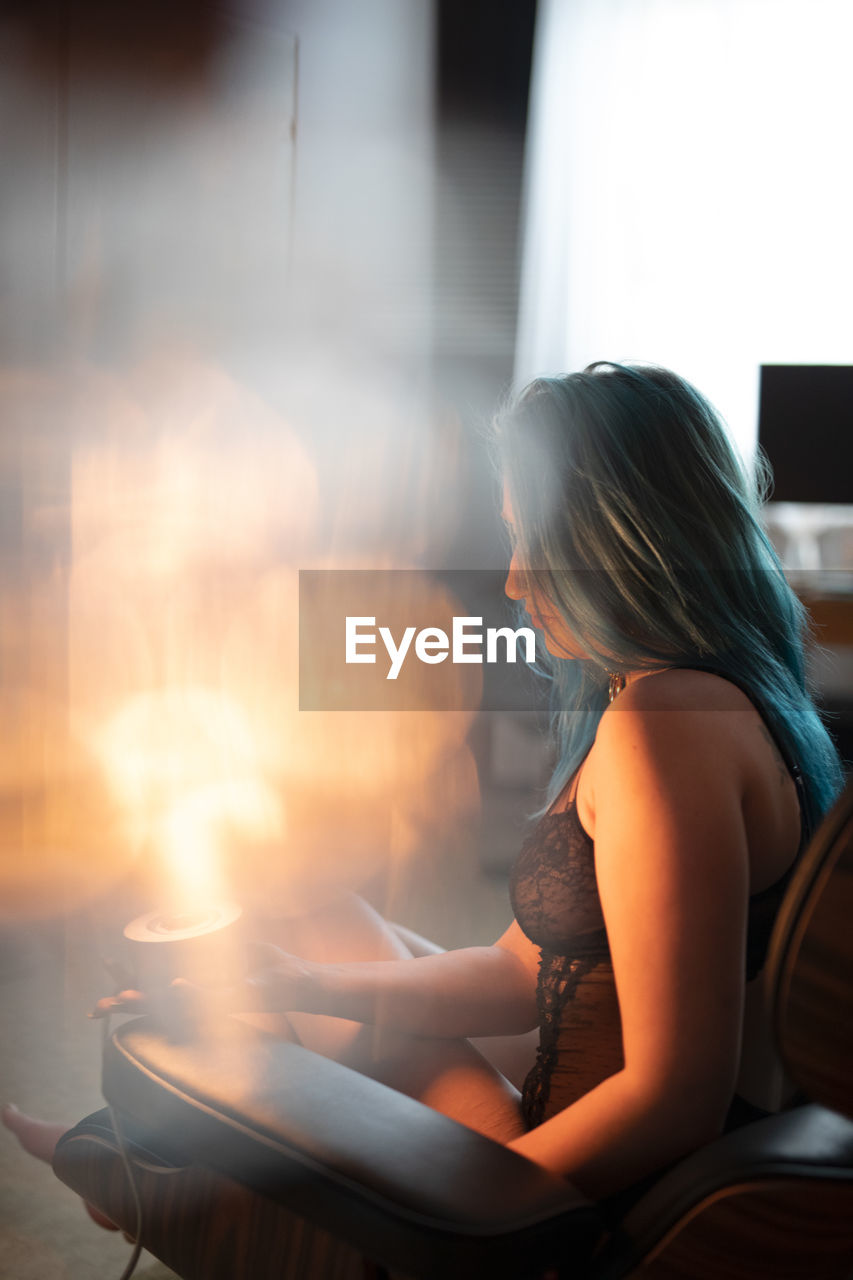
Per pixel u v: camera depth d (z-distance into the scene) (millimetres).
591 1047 787
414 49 3219
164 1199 683
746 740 709
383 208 3242
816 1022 523
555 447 815
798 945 522
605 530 798
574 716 1019
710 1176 558
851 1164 553
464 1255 505
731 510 821
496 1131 849
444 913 2277
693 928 638
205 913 848
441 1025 948
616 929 666
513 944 1007
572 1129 628
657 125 3348
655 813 660
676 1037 628
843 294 3348
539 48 3316
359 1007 917
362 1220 536
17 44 2117
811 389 2795
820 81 3291
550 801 1023
